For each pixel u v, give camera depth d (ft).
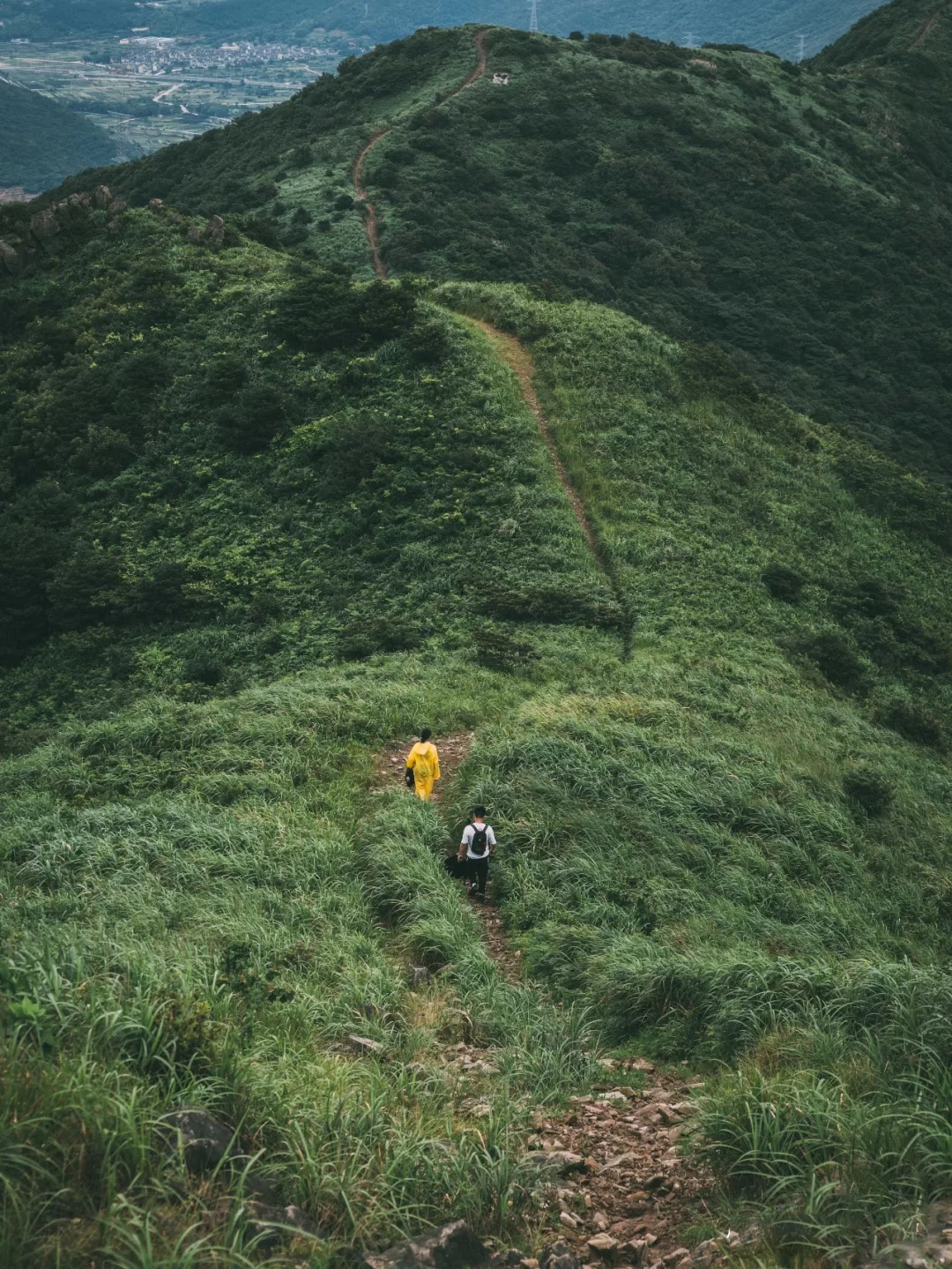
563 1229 20.97
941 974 29.73
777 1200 20.15
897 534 130.11
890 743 81.05
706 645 86.89
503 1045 31.68
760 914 45.34
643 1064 31.48
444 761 63.05
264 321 138.51
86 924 36.78
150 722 67.46
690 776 60.03
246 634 93.71
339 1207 17.95
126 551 109.29
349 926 40.04
